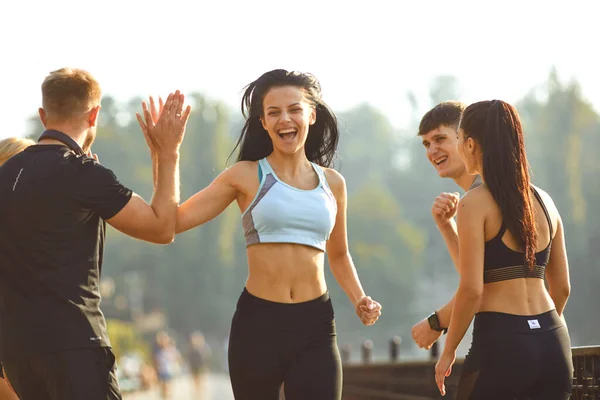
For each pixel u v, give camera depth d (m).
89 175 6.19
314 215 6.73
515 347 6.02
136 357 65.19
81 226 6.16
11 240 6.09
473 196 6.21
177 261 120.44
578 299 112.81
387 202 139.38
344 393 15.47
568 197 117.94
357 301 7.25
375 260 130.62
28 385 6.12
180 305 119.00
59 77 6.37
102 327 6.17
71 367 5.97
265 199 6.71
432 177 164.25
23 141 7.75
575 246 115.19
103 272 121.94
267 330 6.59
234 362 6.70
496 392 6.05
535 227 6.18
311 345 6.64
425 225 157.12
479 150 6.33
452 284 148.12
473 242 6.14
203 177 124.19
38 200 6.08
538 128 128.12
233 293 125.44
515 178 6.18
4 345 6.10
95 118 6.49
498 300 6.15
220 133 125.94
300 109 6.79
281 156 6.88
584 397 7.13
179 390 46.97
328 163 7.32
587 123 127.25
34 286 6.05
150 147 6.68
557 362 6.07
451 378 9.81
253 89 6.93
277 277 6.65
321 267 6.79
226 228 121.75
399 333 128.75
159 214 6.45
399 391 11.81
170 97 6.61
